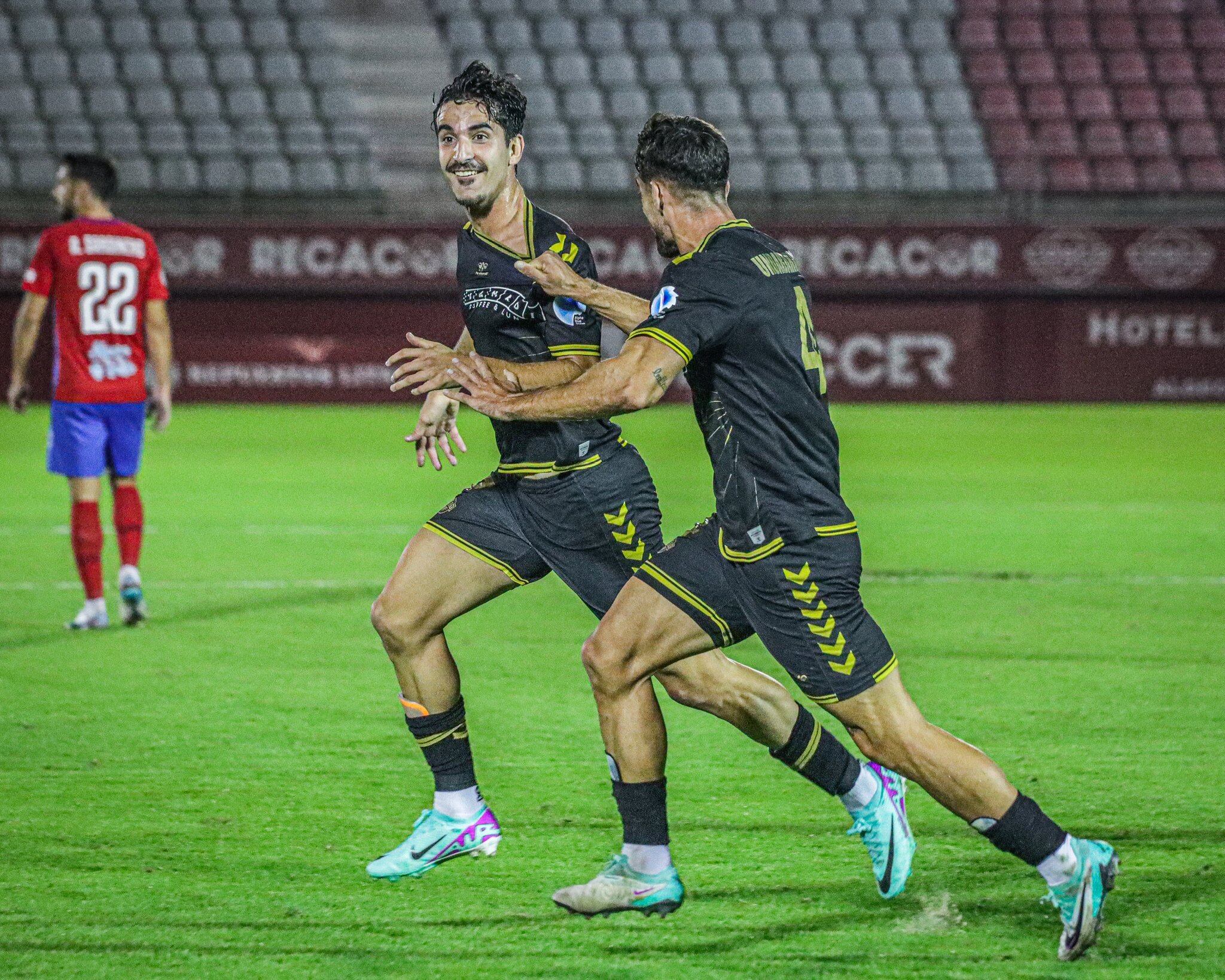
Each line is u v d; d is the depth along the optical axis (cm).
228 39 8806
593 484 1515
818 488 1276
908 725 1270
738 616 1336
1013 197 7506
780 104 8775
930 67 9044
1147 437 5841
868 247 6838
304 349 6819
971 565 3306
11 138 8056
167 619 2728
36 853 1517
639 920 1351
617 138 8456
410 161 8419
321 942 1295
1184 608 2839
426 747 1467
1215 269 6906
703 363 1285
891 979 1216
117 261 2600
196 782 1762
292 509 4106
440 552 1502
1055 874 1235
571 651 2505
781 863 1500
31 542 3575
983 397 6981
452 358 1316
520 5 9219
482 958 1264
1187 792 1722
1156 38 9231
